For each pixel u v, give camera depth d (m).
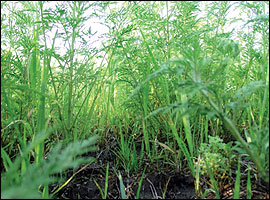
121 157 2.13
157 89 2.27
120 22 2.22
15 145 2.05
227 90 2.21
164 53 2.34
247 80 2.17
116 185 1.82
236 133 1.35
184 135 2.23
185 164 1.96
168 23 2.29
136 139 2.54
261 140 1.38
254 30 2.06
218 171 1.70
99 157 2.23
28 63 2.03
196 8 2.22
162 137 2.35
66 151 1.03
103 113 2.72
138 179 1.86
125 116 2.66
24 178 1.15
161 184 1.79
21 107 1.96
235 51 1.54
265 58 1.87
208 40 2.02
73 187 1.79
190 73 1.75
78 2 1.86
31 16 2.27
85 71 2.15
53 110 2.06
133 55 2.29
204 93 1.35
